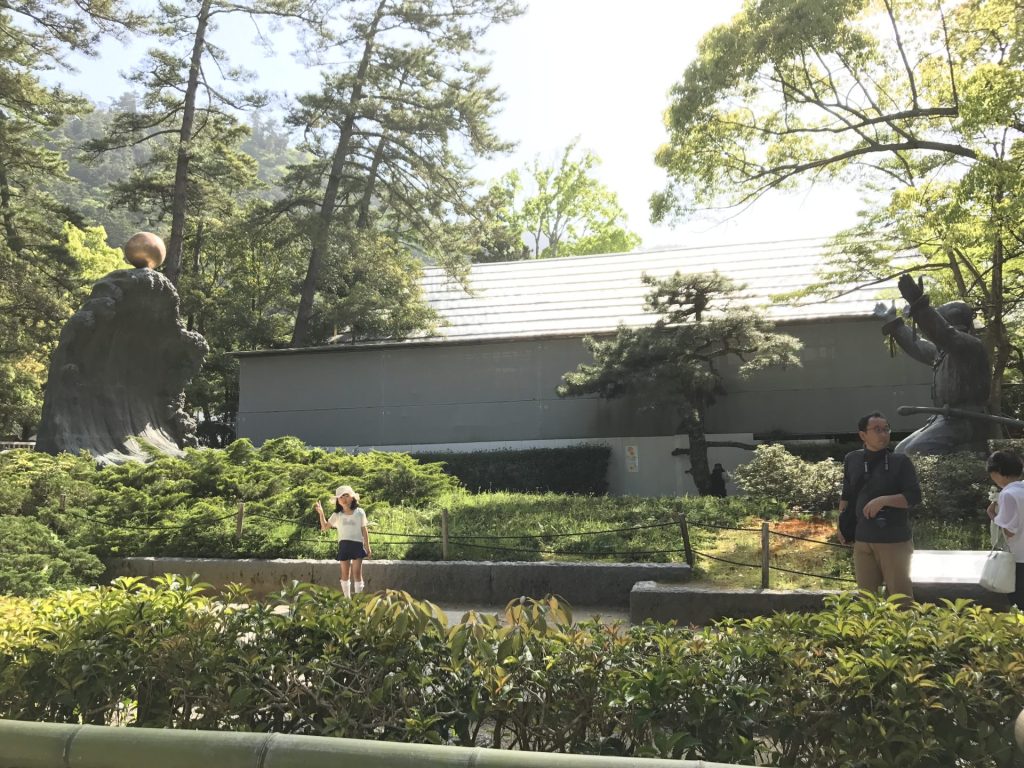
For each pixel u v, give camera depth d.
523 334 27.61
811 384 25.23
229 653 4.21
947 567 9.35
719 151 19.62
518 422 27.03
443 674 4.05
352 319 31.98
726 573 10.06
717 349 23.86
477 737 4.14
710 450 25.41
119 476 15.27
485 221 34.44
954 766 3.46
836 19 17.28
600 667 3.91
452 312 32.56
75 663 4.23
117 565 12.11
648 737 3.73
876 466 6.37
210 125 33.31
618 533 12.12
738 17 18.38
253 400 29.03
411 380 28.00
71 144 39.31
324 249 32.16
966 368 16.64
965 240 15.98
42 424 18.12
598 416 26.45
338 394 28.45
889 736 3.50
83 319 18.58
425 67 32.97
